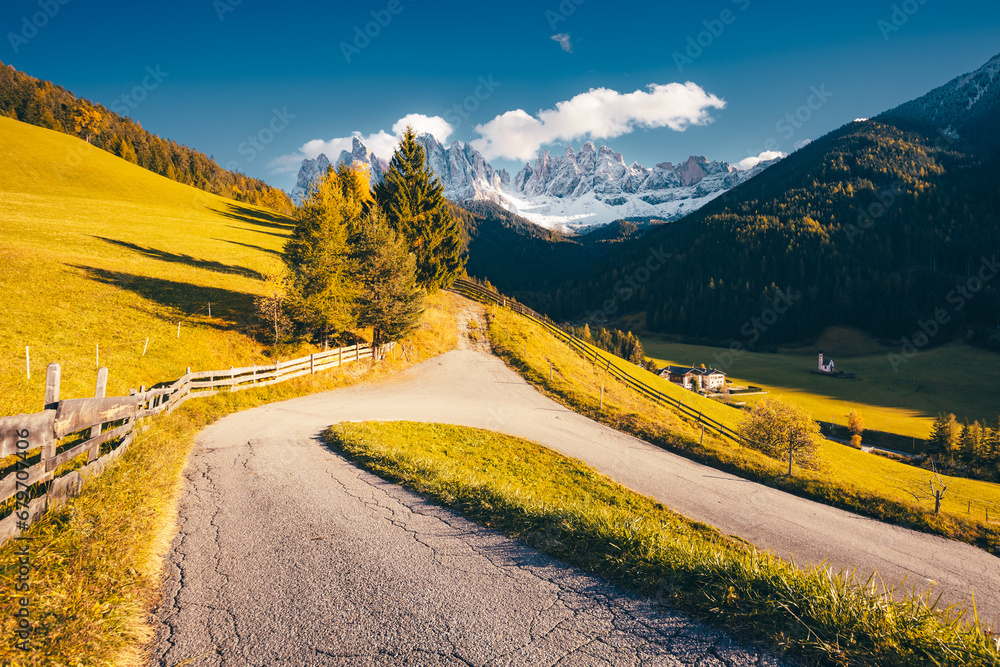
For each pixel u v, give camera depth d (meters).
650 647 3.43
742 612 3.76
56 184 63.84
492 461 14.41
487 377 29.41
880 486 25.77
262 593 4.30
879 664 3.13
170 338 22.67
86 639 3.32
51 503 5.14
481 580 4.53
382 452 10.15
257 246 54.44
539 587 4.38
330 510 6.69
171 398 14.78
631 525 5.33
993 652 3.10
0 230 33.69
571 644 3.48
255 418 16.44
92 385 15.30
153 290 28.30
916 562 10.45
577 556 4.98
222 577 4.62
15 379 13.42
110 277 28.20
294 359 23.91
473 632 3.65
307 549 5.31
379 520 6.28
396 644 3.51
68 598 3.74
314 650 3.45
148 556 4.96
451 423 19.03
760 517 12.33
